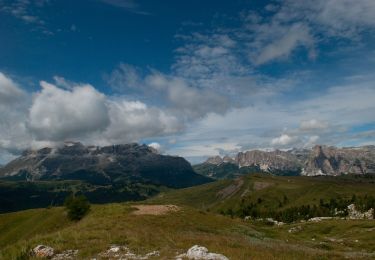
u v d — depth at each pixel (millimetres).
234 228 64375
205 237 40625
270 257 29031
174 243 34344
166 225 54750
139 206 72062
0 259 28281
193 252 25688
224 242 36875
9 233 111812
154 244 33219
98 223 48062
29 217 125875
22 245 31484
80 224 49219
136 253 28656
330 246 65188
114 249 29875
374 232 107062
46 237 35312
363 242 89875
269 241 53875
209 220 66125
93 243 32594
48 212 117312
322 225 137750
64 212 102000
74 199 92375
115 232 38750
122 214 61531
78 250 30109
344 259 34969
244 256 28250
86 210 92062
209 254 25234
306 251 38969
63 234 36594
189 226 57344
